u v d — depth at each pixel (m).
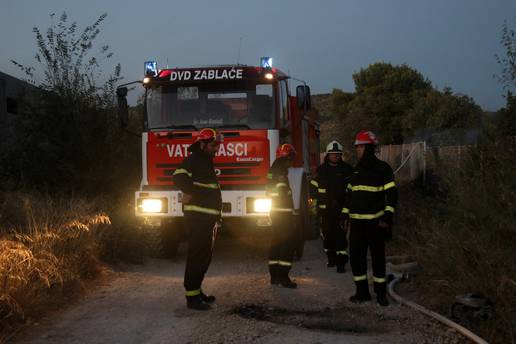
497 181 7.55
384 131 41.78
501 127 8.37
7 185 9.48
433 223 8.28
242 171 8.98
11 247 6.25
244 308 6.33
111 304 6.46
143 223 9.35
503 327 5.30
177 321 5.80
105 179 10.55
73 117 10.84
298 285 7.53
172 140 9.11
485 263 6.23
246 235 12.53
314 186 8.98
